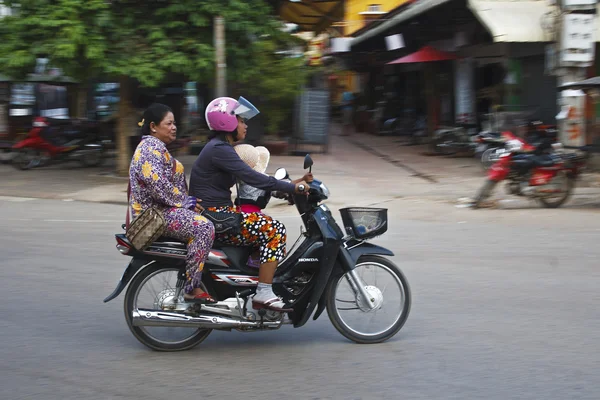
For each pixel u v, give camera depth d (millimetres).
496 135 16359
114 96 22141
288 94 17031
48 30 13492
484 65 21188
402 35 21234
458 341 5266
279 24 15438
